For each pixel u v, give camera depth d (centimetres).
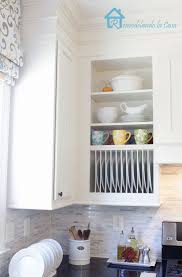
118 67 243
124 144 221
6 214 185
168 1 202
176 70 210
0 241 178
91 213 243
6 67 171
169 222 222
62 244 245
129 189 218
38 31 190
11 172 185
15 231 195
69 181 207
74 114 221
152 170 217
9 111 188
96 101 247
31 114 186
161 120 208
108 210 240
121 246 222
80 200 218
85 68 227
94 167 227
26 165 183
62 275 194
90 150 222
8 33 171
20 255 173
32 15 191
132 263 213
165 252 218
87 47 227
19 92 189
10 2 175
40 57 189
